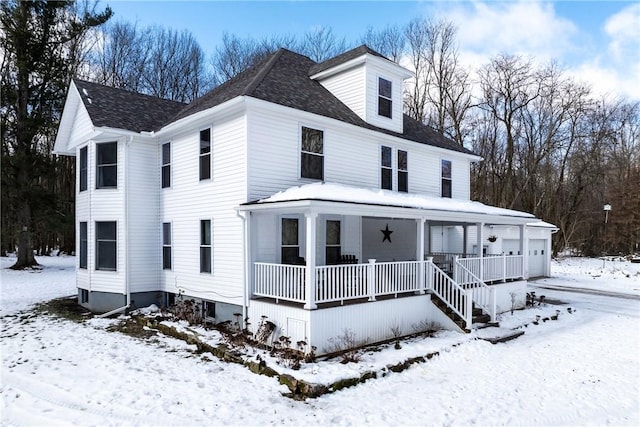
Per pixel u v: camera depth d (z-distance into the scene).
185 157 12.46
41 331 10.77
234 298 10.52
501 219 13.58
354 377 7.25
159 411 6.02
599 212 38.62
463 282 12.05
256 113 10.46
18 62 21.70
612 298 17.39
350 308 9.21
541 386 7.34
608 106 38.19
